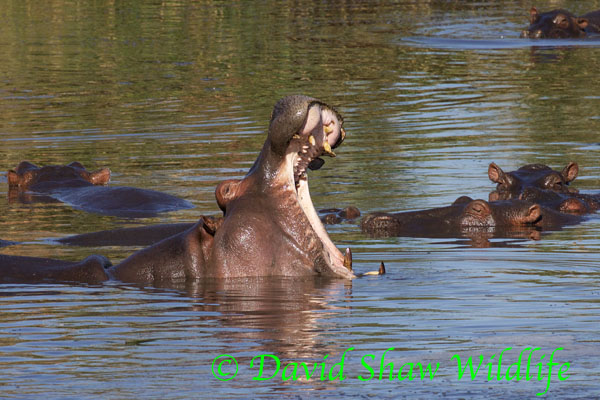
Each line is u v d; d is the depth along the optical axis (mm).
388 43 109250
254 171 30953
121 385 20250
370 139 63469
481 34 115812
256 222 30391
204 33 118125
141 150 61688
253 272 30406
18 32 120625
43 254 35406
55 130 68875
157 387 20125
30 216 44438
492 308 26469
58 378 20828
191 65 96625
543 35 111438
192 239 31250
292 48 106125
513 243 37188
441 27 122125
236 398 19422
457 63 96000
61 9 141625
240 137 65062
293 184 30359
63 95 82688
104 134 67125
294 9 140375
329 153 29406
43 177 52438
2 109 76875
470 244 37094
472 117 70250
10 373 21203
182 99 80062
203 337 23922
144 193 47094
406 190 48531
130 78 90125
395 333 23969
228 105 77188
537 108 73250
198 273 30703
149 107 76938
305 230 30328
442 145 60812
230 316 26000
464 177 51469
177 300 28000
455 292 28578
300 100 28734
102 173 52188
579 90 80375
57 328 25031
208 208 45188
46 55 103875
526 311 26062
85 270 31328
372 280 30297
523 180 47000
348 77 88812
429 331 24109
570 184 49250
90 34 118125
